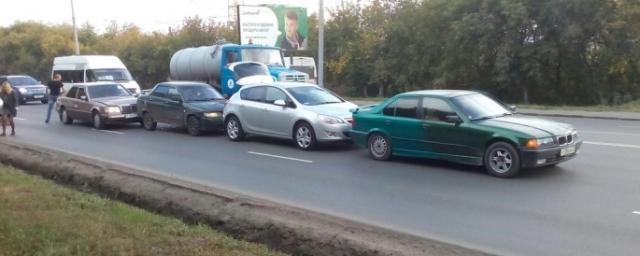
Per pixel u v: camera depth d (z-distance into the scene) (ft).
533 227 23.56
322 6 101.86
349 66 146.61
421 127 37.27
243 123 51.57
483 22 106.01
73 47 223.10
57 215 22.33
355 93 148.66
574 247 20.95
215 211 23.18
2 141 50.83
